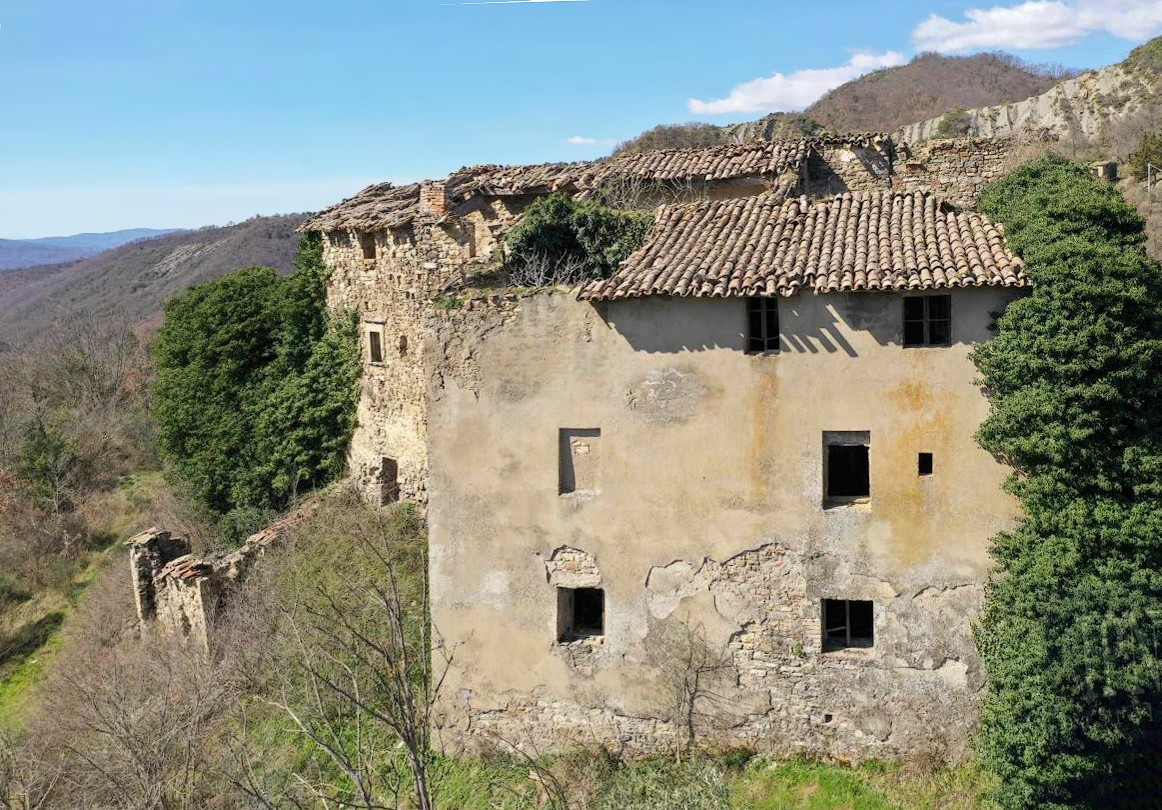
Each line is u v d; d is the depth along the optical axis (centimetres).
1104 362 1130
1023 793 1140
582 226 1736
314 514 2225
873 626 1303
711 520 1323
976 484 1233
